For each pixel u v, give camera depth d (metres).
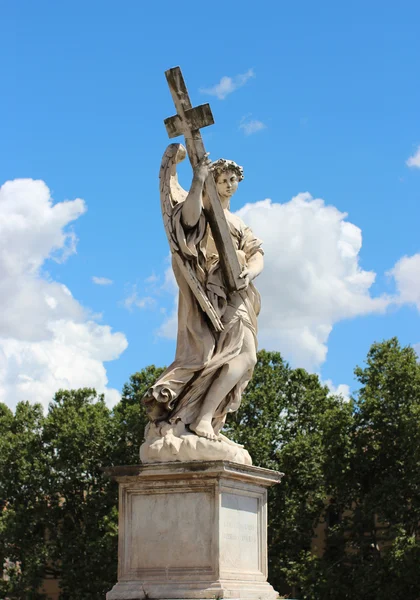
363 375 42.75
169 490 10.81
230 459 10.91
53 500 45.44
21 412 51.75
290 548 42.12
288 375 47.00
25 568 44.03
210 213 11.49
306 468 42.59
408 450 39.69
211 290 11.60
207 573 10.48
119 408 47.09
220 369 11.51
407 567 37.06
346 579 39.53
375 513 39.94
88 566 42.31
